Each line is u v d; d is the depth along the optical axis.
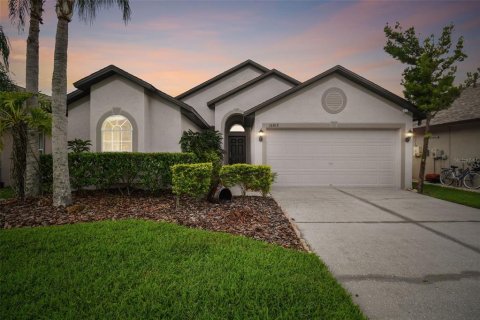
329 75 11.52
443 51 9.78
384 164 11.67
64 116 6.43
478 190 11.05
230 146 16.86
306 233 5.14
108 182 7.82
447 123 12.75
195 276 3.06
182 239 4.25
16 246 3.82
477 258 3.98
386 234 5.11
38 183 7.25
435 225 5.73
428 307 2.72
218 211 6.38
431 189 11.29
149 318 2.34
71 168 7.62
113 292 2.66
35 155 7.18
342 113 11.52
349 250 4.28
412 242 4.67
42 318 2.30
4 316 2.30
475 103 13.74
